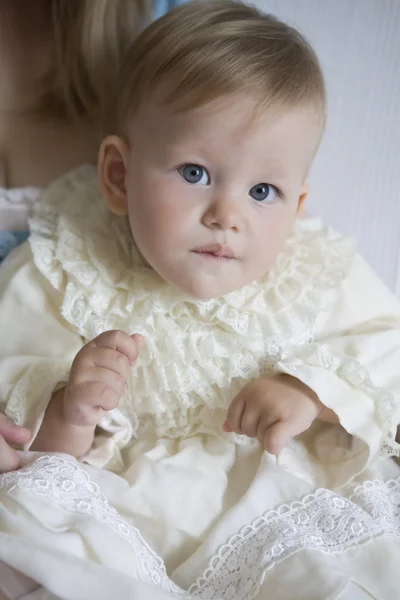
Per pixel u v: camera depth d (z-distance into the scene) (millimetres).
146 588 569
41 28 954
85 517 617
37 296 831
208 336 804
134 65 802
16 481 627
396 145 1079
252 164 719
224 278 742
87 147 1003
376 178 1088
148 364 798
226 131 705
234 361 798
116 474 787
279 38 766
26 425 752
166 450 812
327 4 1036
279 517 732
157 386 799
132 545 631
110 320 806
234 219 717
